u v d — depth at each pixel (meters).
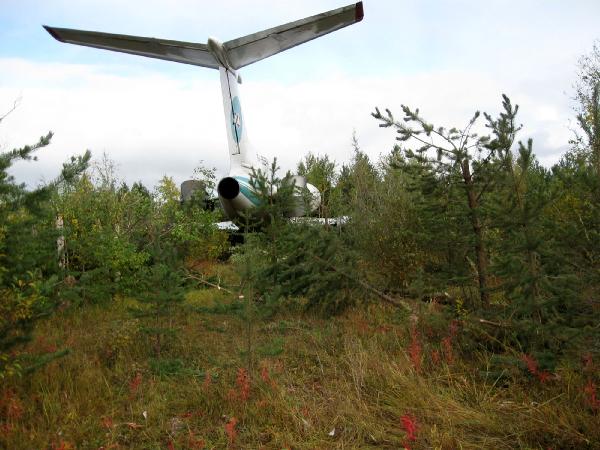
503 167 5.79
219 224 13.66
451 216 6.36
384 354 5.33
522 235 5.18
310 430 3.94
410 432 3.47
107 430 3.97
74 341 6.23
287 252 7.90
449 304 6.91
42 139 4.36
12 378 4.58
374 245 8.51
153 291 6.09
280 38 11.95
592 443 3.53
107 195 10.87
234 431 3.94
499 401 4.39
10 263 4.30
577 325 4.84
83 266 8.61
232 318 7.57
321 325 7.20
